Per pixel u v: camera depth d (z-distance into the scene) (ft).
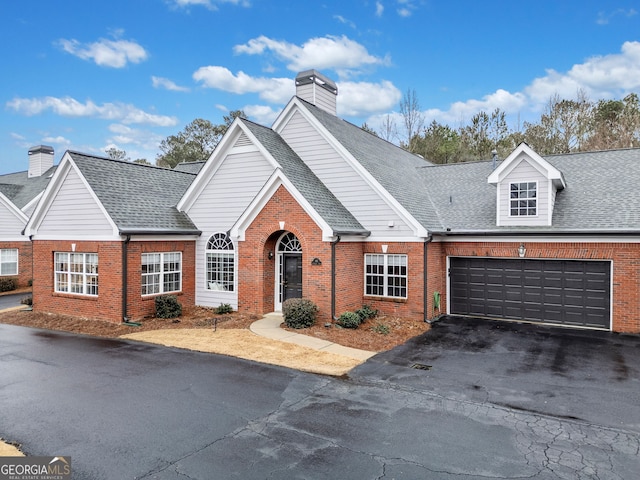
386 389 29.09
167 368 33.30
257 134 54.80
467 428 23.07
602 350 38.45
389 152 71.97
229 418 24.13
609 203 49.26
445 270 55.01
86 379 30.66
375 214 52.95
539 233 47.91
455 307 54.90
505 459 19.81
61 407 25.58
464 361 35.53
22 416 24.26
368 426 23.25
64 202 54.08
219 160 57.62
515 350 38.78
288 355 36.60
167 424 23.29
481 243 52.49
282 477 18.16
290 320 46.11
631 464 19.43
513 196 51.49
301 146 58.49
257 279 52.37
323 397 27.53
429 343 41.27
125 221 49.85
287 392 28.35
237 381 30.37
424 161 88.63
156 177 65.00
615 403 26.55
